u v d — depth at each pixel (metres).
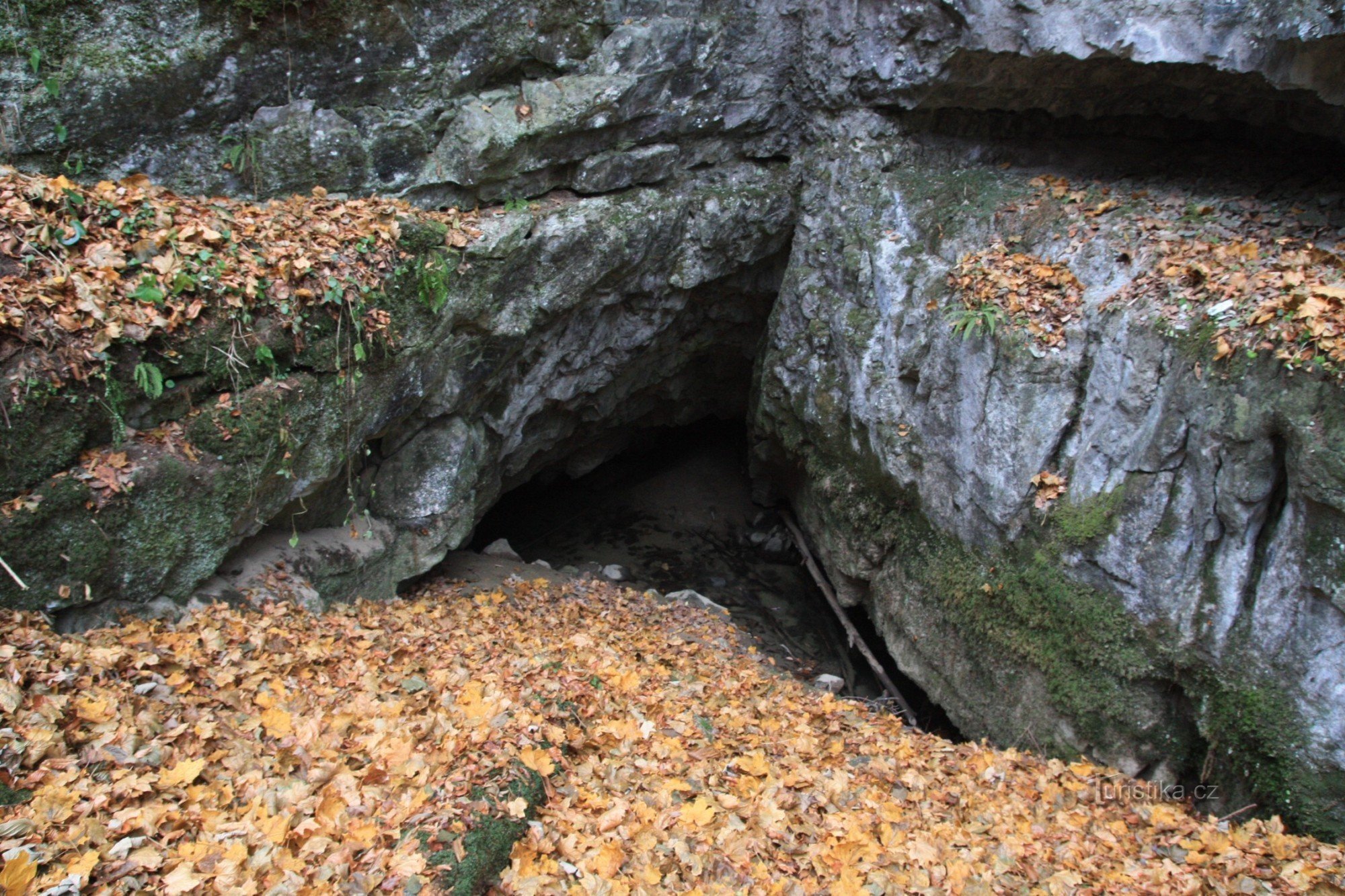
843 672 10.53
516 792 4.16
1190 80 7.38
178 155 6.60
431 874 3.45
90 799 3.34
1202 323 5.90
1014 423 7.12
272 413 5.97
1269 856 4.95
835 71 9.71
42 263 4.76
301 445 6.36
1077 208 7.82
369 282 6.65
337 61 7.17
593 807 4.37
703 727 5.74
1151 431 6.12
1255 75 6.85
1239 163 7.82
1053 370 6.89
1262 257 6.20
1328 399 5.11
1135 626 6.27
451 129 7.97
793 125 10.62
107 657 4.33
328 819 3.60
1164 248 6.70
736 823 4.47
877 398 8.74
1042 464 7.00
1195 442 5.85
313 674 5.14
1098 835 5.16
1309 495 5.14
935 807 5.29
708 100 9.67
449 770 4.19
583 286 9.16
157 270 5.25
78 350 4.80
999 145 9.41
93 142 6.18
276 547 6.78
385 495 8.12
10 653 4.02
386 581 8.03
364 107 7.45
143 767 3.63
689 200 10.00
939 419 8.00
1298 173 7.39
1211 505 5.79
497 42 8.00
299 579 6.66
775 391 10.74
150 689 4.24
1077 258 7.36
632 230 9.32
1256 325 5.60
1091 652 6.55
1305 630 5.33
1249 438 5.48
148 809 3.34
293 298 6.00
